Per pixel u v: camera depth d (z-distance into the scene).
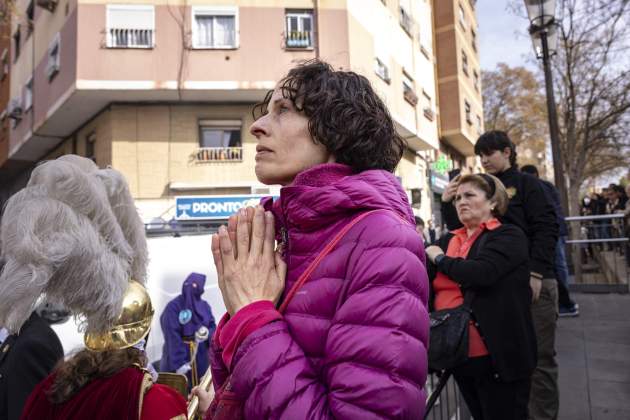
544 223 2.95
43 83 14.94
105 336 1.28
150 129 13.15
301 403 0.88
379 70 15.41
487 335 2.22
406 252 0.96
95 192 1.32
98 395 1.25
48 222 1.19
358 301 0.91
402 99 16.98
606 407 3.41
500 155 3.15
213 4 13.04
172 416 1.28
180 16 12.89
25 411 1.35
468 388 2.53
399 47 17.19
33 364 1.63
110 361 1.28
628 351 4.54
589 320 5.83
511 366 2.19
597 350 4.64
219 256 1.12
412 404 0.87
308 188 1.03
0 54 19.94
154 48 12.69
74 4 12.80
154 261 4.07
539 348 2.96
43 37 15.08
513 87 28.34
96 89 12.37
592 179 29.08
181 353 3.80
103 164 13.33
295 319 0.98
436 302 2.48
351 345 0.88
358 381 0.85
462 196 2.54
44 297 1.29
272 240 1.10
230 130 13.67
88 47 12.48
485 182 2.52
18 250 1.15
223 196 13.01
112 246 1.34
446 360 2.19
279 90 1.15
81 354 1.34
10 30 18.52
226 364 1.01
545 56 8.62
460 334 2.20
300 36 13.28
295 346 0.95
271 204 1.20
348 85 1.13
